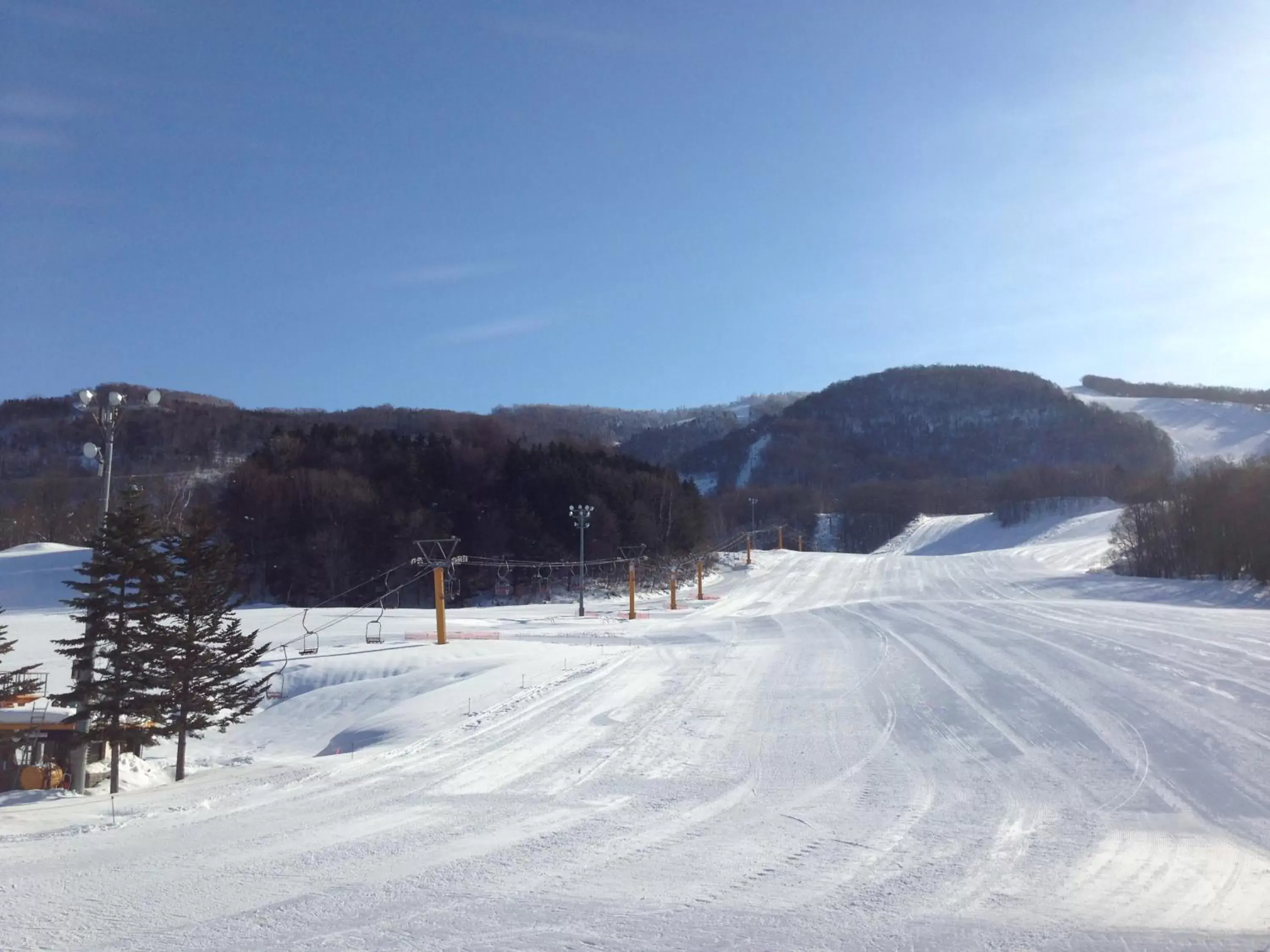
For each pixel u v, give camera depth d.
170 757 24.61
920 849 10.57
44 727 19.75
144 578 19.55
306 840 11.18
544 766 16.58
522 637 47.38
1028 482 153.00
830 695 23.86
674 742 18.72
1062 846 10.66
